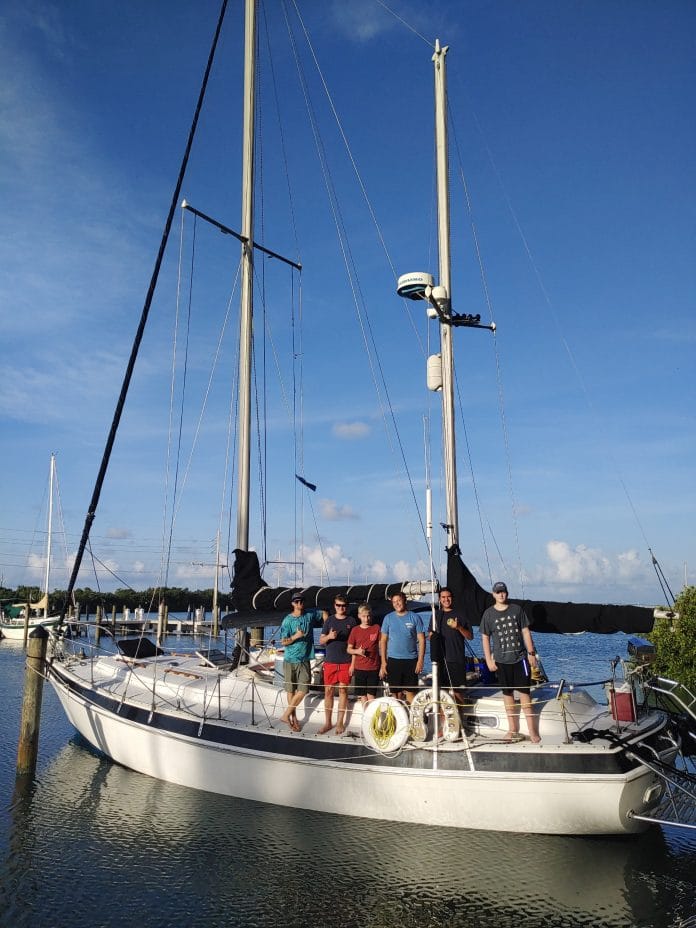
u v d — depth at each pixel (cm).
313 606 1003
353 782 852
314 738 881
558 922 655
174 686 1102
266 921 659
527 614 863
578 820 777
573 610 850
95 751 1223
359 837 813
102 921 659
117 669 1261
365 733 845
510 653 818
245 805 915
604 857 770
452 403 1074
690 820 759
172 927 648
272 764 898
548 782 775
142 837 838
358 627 901
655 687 895
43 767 1148
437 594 912
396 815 836
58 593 5262
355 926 650
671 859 771
